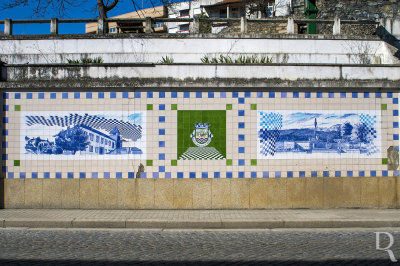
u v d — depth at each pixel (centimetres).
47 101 1075
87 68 1110
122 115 1076
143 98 1077
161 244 789
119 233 884
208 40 1387
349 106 1095
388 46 1398
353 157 1094
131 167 1073
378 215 995
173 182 1073
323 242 805
